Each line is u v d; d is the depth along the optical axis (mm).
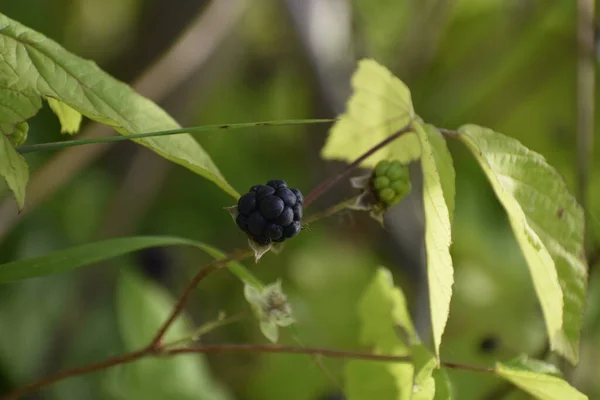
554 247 489
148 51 810
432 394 479
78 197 767
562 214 487
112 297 743
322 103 746
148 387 623
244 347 509
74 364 701
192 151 480
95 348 717
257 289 505
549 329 492
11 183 450
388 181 490
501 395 562
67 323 707
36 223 732
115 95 477
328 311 776
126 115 475
